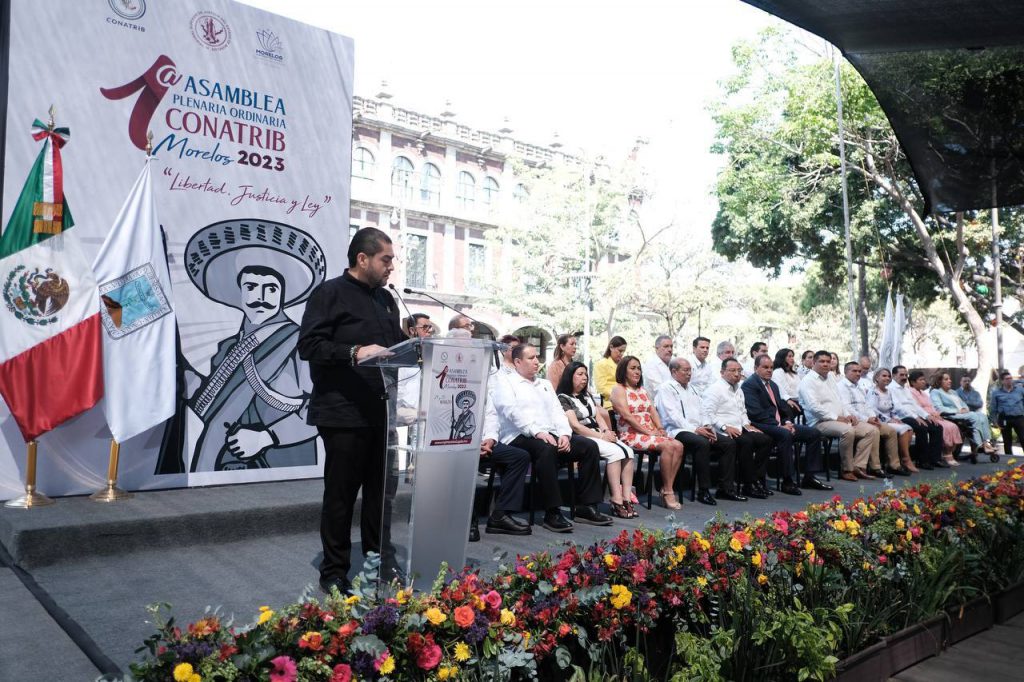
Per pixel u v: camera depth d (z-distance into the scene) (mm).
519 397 5855
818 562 3488
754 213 21094
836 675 3084
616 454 6359
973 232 20078
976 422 11609
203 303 5828
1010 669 3564
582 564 2920
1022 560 4609
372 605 2422
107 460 5395
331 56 6586
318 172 6480
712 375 9180
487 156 36250
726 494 7363
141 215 5414
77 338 5094
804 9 3551
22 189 5062
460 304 35000
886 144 19406
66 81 5262
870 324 26938
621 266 29766
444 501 3625
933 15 3574
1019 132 4102
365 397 3822
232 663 2059
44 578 4133
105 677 2158
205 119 5871
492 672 2414
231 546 4895
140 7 5590
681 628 3023
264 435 6086
